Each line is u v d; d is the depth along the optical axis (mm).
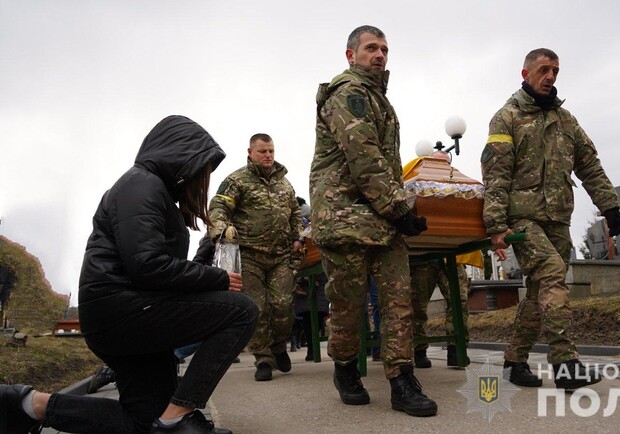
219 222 5047
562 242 3887
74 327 9648
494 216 3775
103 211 2322
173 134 2443
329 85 3354
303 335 11297
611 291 9719
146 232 2199
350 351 3426
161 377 2439
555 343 3477
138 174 2330
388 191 3086
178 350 3697
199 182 2510
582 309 8016
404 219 3125
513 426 2717
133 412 2377
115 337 2246
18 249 9164
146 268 2170
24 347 6156
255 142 5473
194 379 2270
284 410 3408
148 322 2238
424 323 5316
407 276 3271
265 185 5516
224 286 2387
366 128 3119
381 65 3418
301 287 7668
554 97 3967
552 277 3580
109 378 4492
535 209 3797
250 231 5379
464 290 5691
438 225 3814
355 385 3457
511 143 3867
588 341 7246
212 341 2307
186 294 2299
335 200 3266
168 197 2361
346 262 3258
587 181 4207
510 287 14273
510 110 3961
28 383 4824
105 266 2236
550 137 3900
